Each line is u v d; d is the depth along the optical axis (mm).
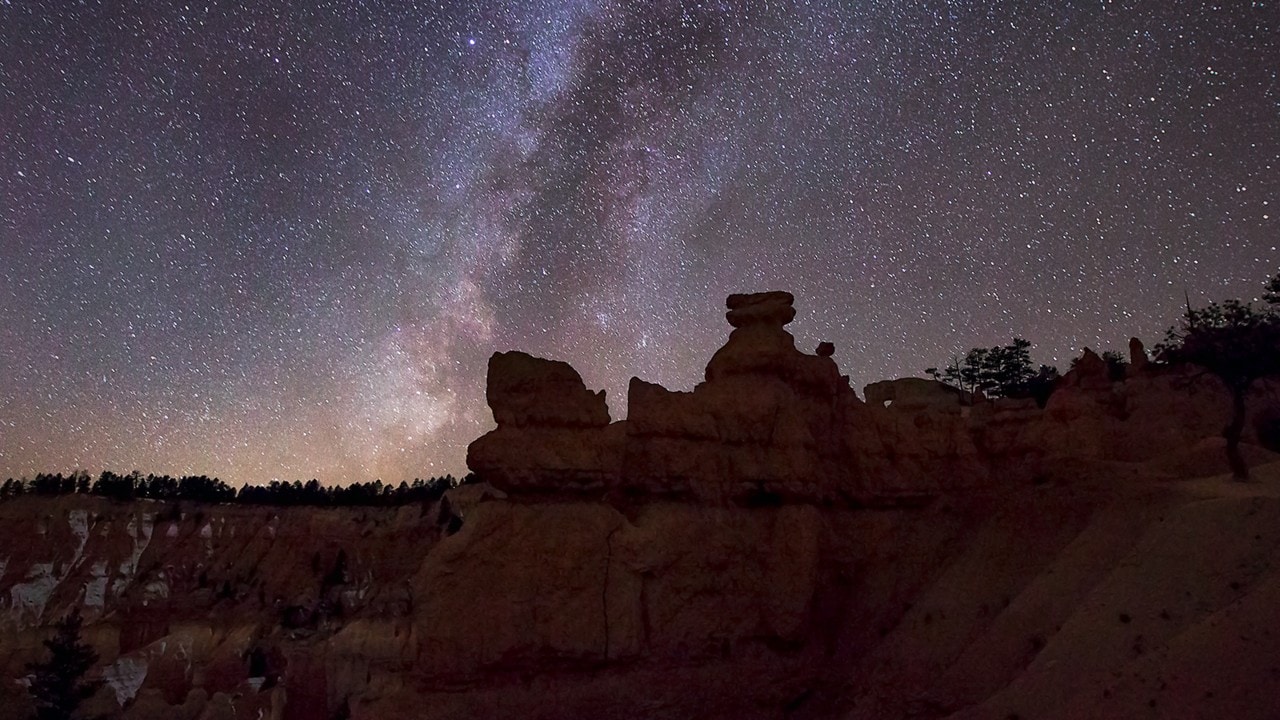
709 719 24609
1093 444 31531
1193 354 31969
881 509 30344
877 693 25000
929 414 32406
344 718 49875
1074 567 24016
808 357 30641
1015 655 22625
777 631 26594
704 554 26266
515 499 24641
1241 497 22828
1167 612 19844
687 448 27625
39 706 51094
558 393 25422
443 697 22141
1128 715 17344
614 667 24016
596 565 24484
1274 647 16844
